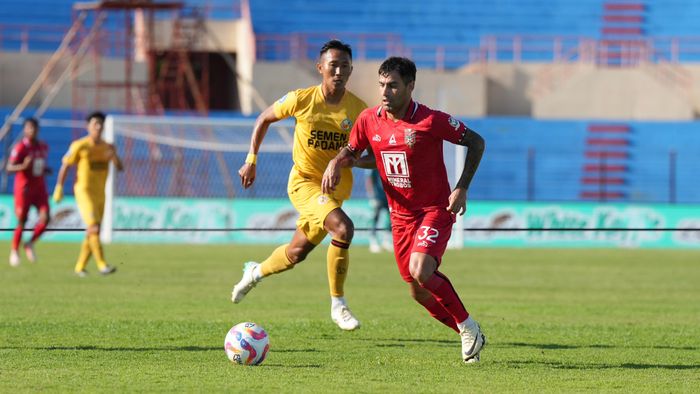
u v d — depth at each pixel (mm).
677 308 37188
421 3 118812
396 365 22406
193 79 105250
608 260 66000
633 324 31641
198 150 90562
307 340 26562
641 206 84375
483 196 101125
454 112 104750
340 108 27250
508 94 108188
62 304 35281
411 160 22109
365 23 117500
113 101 103062
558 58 114500
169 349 24453
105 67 102375
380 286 45031
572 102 105750
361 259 63625
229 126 90250
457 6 118812
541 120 103312
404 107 22062
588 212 84312
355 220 82250
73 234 80875
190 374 20828
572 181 102000
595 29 117250
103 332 27484
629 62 114875
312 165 27547
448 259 65562
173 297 38562
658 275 53812
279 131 89125
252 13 116062
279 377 20562
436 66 115188
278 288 43719
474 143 21938
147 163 89000
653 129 103688
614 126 103500
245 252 68688
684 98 106125
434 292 22391
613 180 102375
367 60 105438
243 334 22109
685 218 84375
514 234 84312
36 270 51500
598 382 20484
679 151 103312
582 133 103188
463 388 19531
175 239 80375
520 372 21672
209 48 110750
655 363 23297
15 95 102812
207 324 29547
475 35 117000
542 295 41781
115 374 20750
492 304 37781
